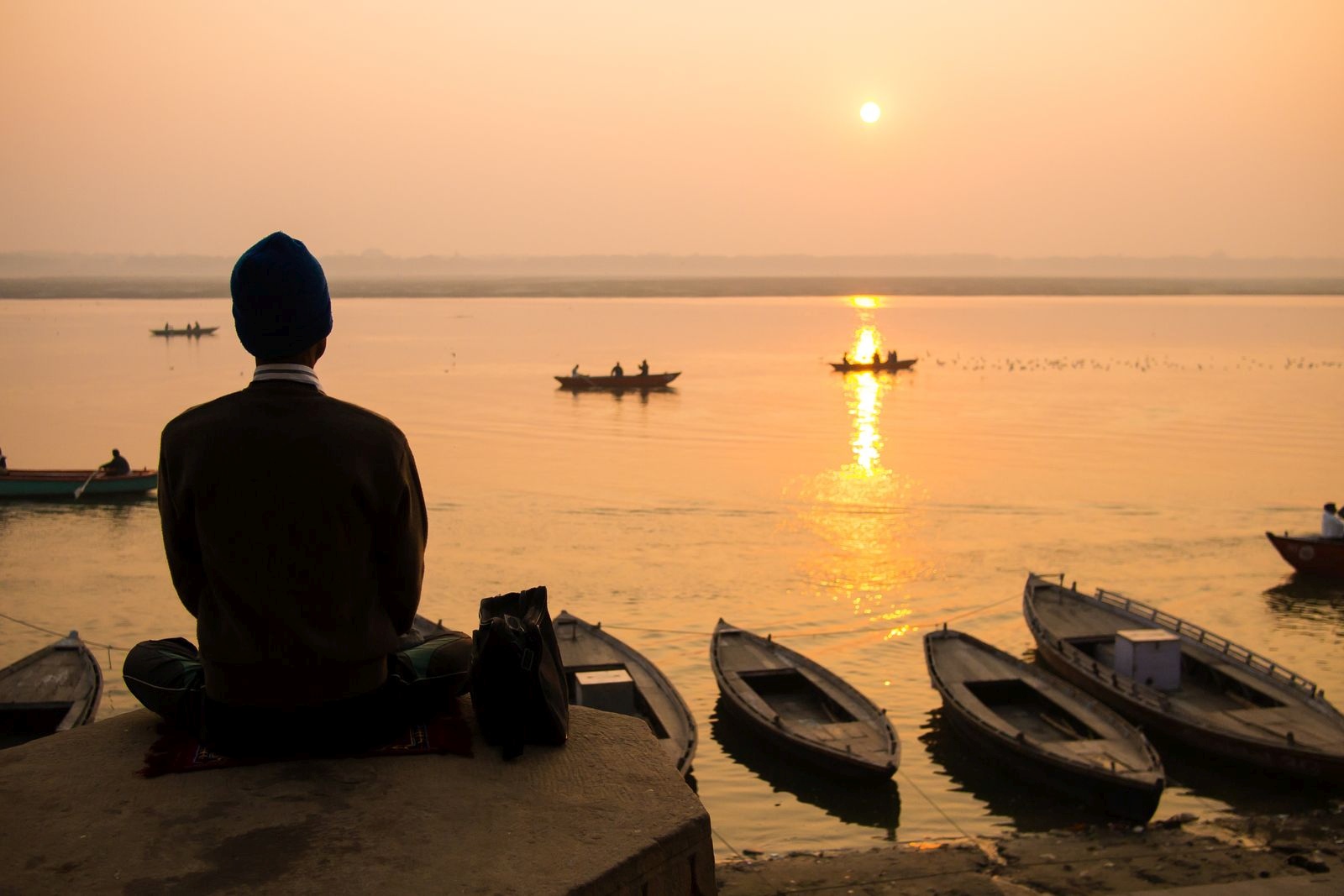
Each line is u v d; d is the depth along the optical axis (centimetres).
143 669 360
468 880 271
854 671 2117
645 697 1742
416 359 8844
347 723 330
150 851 281
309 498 318
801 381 7125
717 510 3369
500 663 333
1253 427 5009
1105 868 1269
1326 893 1094
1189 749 1728
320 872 273
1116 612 2230
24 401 6038
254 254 329
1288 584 2677
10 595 2569
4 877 270
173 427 328
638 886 285
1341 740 1652
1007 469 4031
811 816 1532
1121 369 7794
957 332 12581
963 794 1596
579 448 4478
